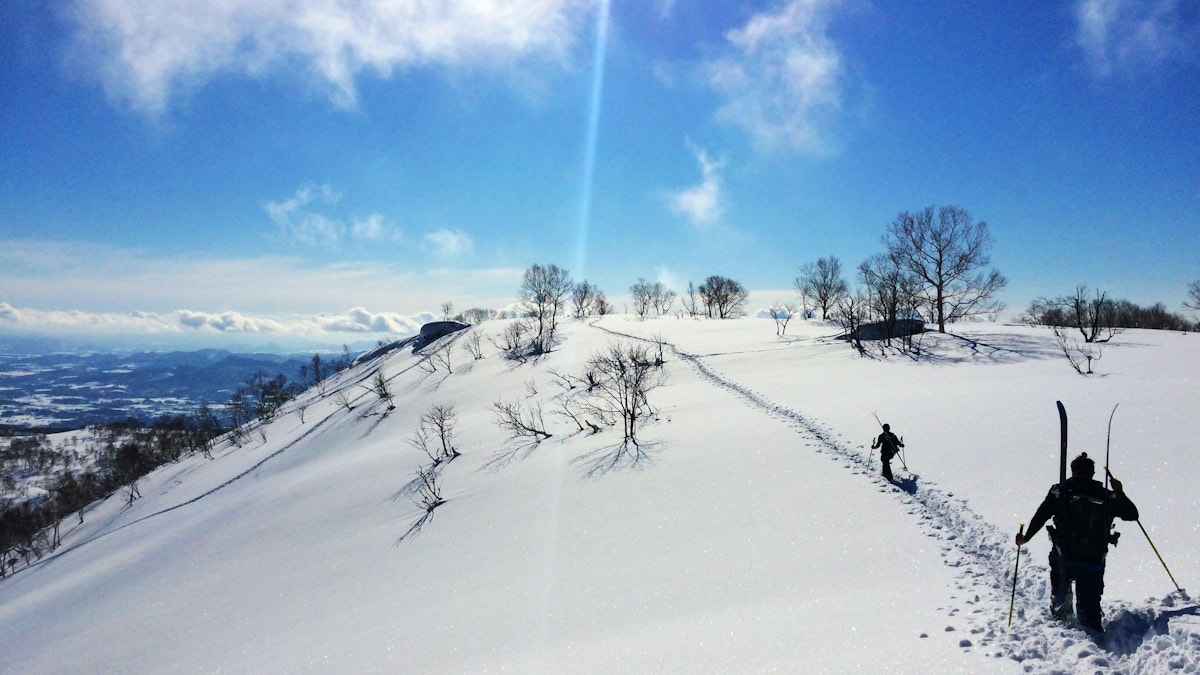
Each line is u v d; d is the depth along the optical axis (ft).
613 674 25.13
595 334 204.54
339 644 38.37
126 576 83.25
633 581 36.01
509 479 68.23
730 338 162.50
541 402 118.52
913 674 20.06
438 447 97.81
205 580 66.80
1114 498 20.98
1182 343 102.42
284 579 57.77
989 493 38.19
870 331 133.18
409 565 50.85
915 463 46.60
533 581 39.75
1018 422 52.65
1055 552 22.31
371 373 242.99
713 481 50.70
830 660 22.06
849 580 29.71
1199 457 37.35
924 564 30.04
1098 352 96.48
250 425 244.01
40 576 111.24
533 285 223.30
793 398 80.74
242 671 38.96
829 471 48.03
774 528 38.88
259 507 96.48
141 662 48.24
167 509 140.05
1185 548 26.09
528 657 29.45
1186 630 18.76
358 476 94.07
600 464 63.93
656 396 98.78
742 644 25.04
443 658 32.17
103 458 337.93
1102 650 19.60
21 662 59.72
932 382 82.84
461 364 193.98
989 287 141.69
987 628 22.17
